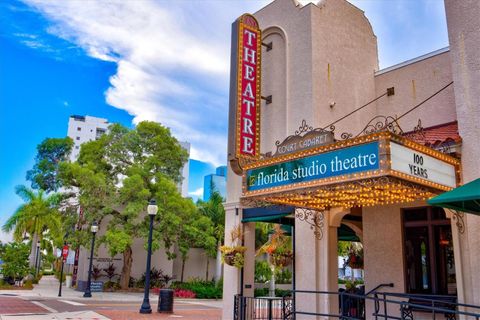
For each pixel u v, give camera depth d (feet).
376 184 26.96
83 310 62.85
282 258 42.70
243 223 47.88
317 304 39.40
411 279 37.06
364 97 48.08
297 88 45.42
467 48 31.58
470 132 30.58
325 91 44.68
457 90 31.78
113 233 104.01
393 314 37.11
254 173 34.68
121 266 121.39
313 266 40.27
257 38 45.83
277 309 52.90
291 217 46.55
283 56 48.03
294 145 31.89
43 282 150.92
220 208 128.36
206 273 133.80
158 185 112.98
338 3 48.62
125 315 55.77
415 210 37.93
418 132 35.27
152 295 103.86
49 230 149.07
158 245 106.11
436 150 28.96
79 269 125.39
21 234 141.90
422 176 27.30
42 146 180.34
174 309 70.90
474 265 29.17
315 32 45.39
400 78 47.01
